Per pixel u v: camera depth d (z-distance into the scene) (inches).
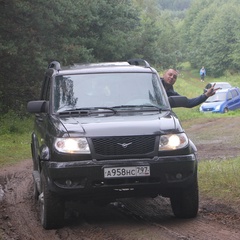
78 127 350.0
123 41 1793.8
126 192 346.6
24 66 1228.5
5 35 1214.9
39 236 345.7
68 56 1349.7
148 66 419.8
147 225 357.4
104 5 1739.7
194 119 1485.0
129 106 386.3
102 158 340.8
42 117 411.8
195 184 359.6
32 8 1200.8
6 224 383.2
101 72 406.3
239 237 315.9
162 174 342.0
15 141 989.8
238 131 1070.4
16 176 614.9
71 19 1343.5
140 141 343.9
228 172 509.0
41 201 368.5
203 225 350.0
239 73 4820.4
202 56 5024.6
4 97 1296.8
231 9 4926.2
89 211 410.0
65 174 338.0
